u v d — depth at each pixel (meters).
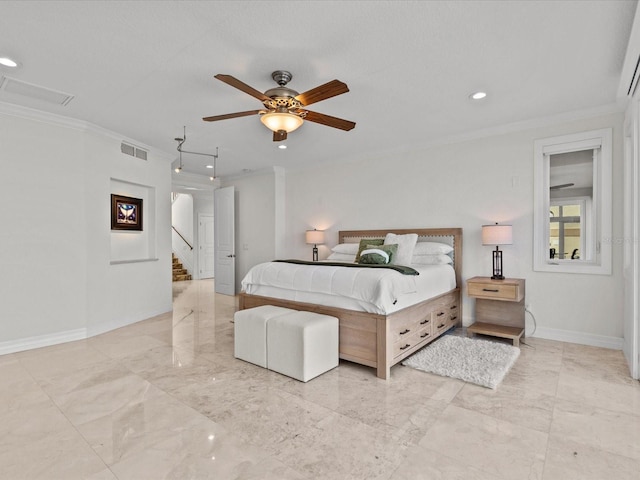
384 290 2.79
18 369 2.94
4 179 3.36
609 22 2.13
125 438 1.92
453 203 4.45
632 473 1.63
